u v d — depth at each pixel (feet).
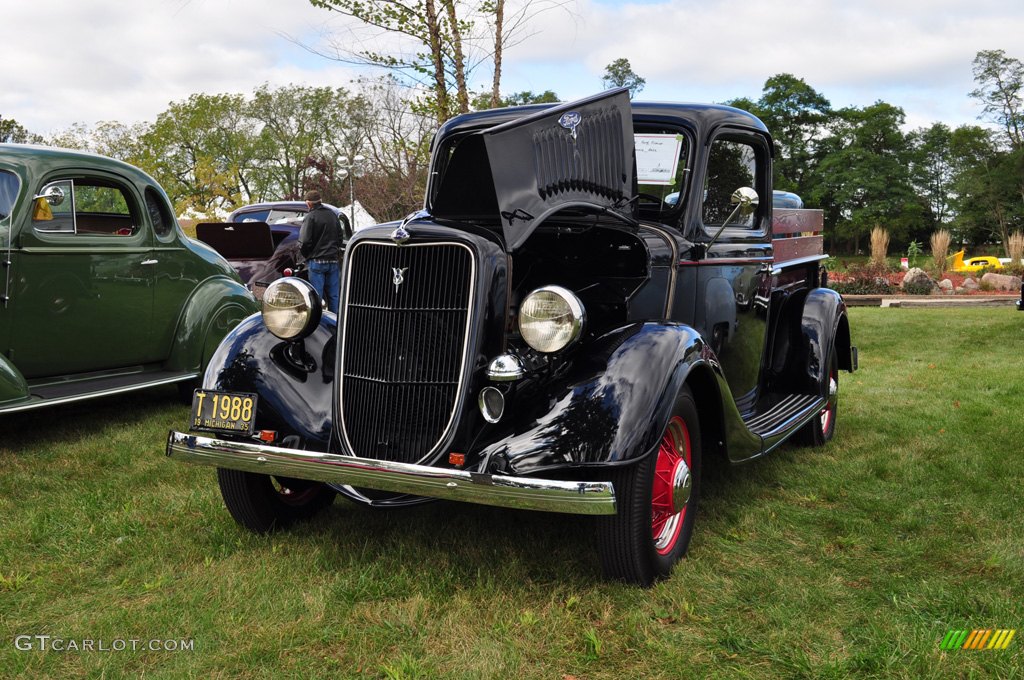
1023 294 36.37
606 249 10.89
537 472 8.77
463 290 9.27
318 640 8.50
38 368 16.97
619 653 8.30
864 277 71.87
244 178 153.28
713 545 11.13
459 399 9.20
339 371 10.02
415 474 8.59
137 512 12.18
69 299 17.21
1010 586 9.84
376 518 12.05
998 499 13.04
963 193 225.97
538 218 9.60
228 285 20.66
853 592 9.71
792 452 16.25
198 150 146.20
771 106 238.27
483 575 10.07
